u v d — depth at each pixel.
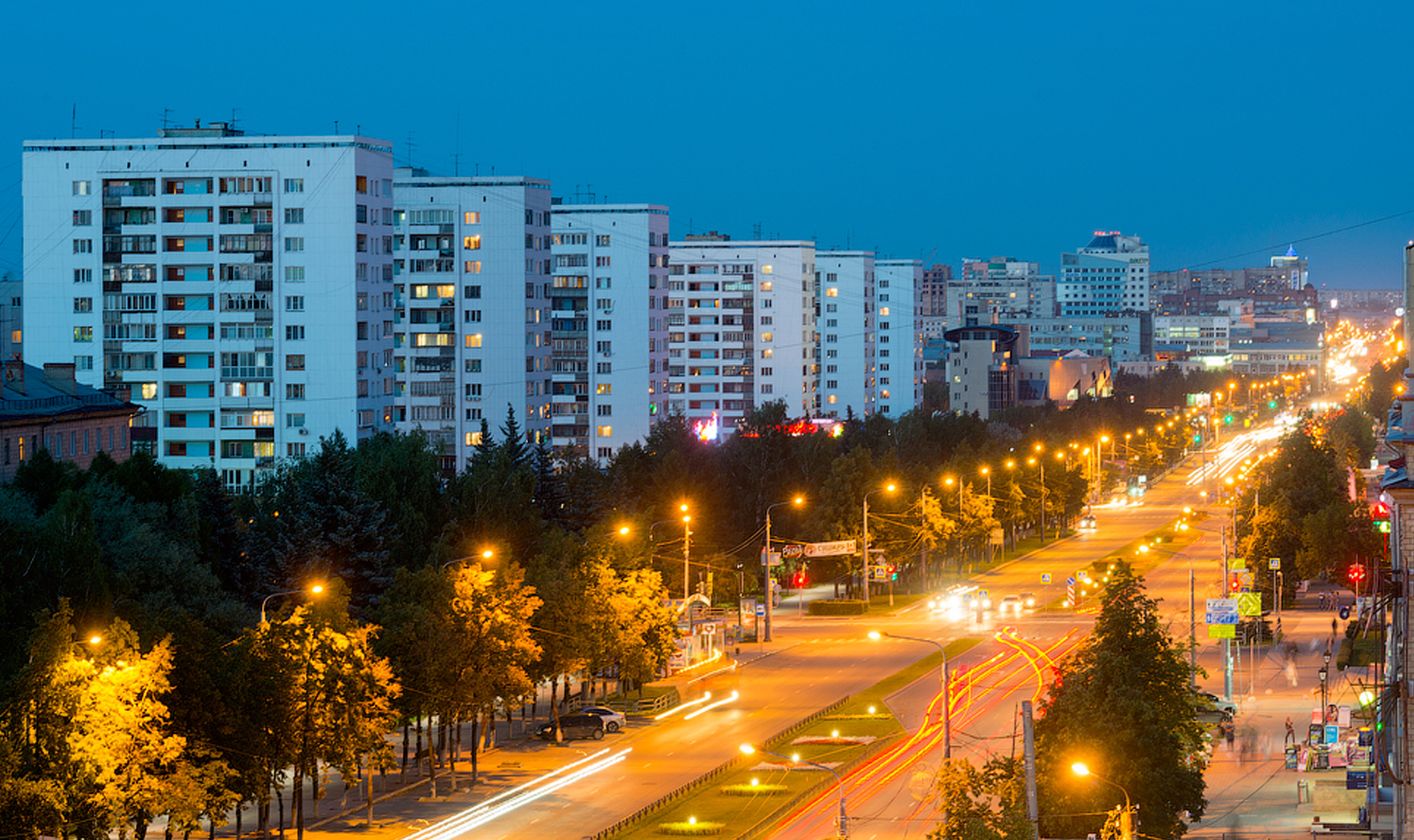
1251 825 84.06
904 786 96.19
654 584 126.19
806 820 88.75
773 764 103.31
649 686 133.75
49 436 150.62
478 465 162.12
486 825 89.56
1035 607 177.12
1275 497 176.12
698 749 109.94
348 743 86.06
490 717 114.06
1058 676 79.50
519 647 104.38
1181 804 71.19
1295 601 173.75
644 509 185.50
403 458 144.38
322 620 88.12
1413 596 57.16
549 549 129.62
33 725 68.44
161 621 80.25
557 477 168.38
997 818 66.12
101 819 69.38
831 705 123.62
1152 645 74.19
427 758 109.81
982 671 135.62
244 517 143.00
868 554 181.00
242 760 79.44
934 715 117.81
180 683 77.19
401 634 98.50
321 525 124.19
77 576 95.50
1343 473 193.12
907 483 192.75
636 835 85.75
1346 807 85.94
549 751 111.56
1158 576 196.75
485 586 102.81
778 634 163.75
